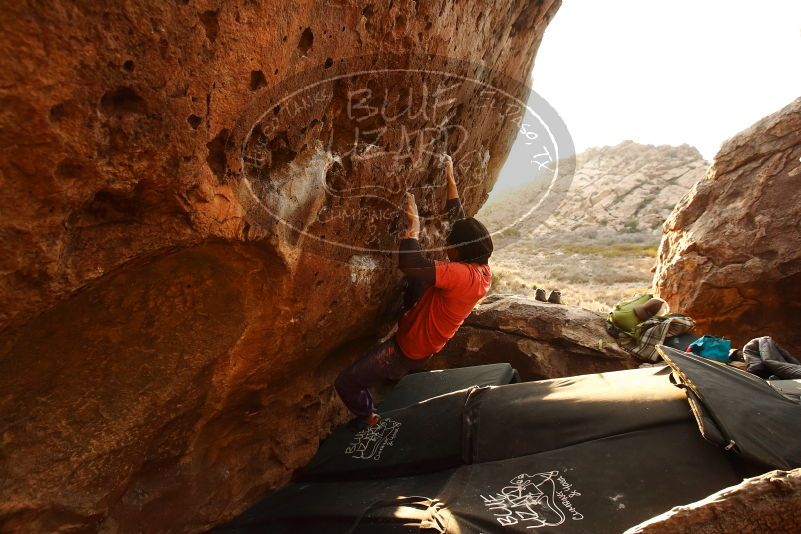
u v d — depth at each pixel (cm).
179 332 215
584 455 267
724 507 168
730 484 239
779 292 732
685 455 254
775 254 731
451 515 244
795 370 410
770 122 814
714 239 789
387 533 255
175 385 223
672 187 5097
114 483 223
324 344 322
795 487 173
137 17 129
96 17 122
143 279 190
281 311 243
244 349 241
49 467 193
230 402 267
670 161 5681
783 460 241
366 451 346
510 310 571
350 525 269
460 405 343
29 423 186
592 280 2008
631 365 523
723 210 809
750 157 815
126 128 141
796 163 764
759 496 171
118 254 167
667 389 295
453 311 284
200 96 155
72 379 192
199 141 162
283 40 172
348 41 204
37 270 144
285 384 312
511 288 1564
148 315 202
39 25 113
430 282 274
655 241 3284
